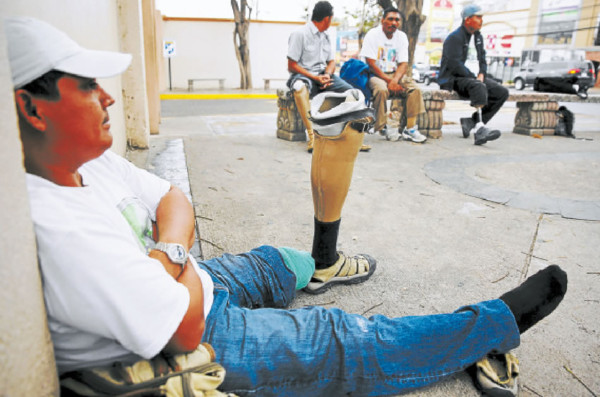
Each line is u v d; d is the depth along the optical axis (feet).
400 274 7.22
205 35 66.54
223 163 14.14
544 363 5.17
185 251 3.63
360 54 18.71
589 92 72.49
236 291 5.05
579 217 9.93
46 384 2.73
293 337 4.03
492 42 144.25
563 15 122.52
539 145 19.12
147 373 3.16
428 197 11.24
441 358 4.38
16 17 2.73
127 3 13.84
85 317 2.85
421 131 19.92
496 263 7.67
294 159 15.05
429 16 159.63
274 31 69.15
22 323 2.45
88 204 3.05
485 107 19.54
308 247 8.08
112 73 2.83
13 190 2.36
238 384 3.84
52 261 2.75
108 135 3.04
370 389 4.22
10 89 2.34
